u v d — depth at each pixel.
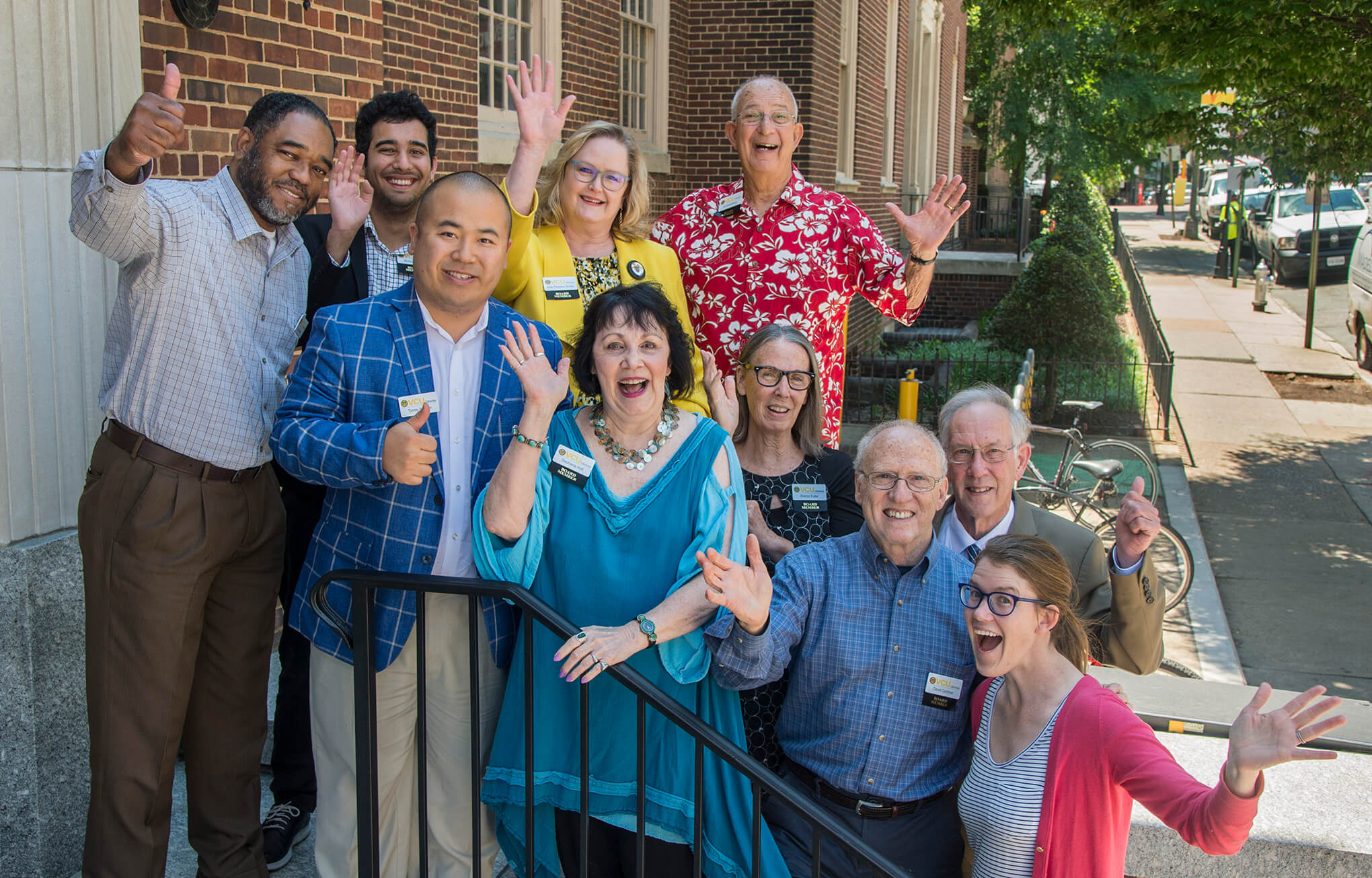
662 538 2.63
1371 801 3.33
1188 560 7.16
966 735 2.90
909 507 2.73
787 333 3.24
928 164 21.23
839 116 13.58
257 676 2.89
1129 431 11.90
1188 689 3.96
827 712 2.86
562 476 2.64
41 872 3.14
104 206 2.41
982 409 3.21
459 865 2.89
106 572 2.60
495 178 7.83
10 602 3.03
